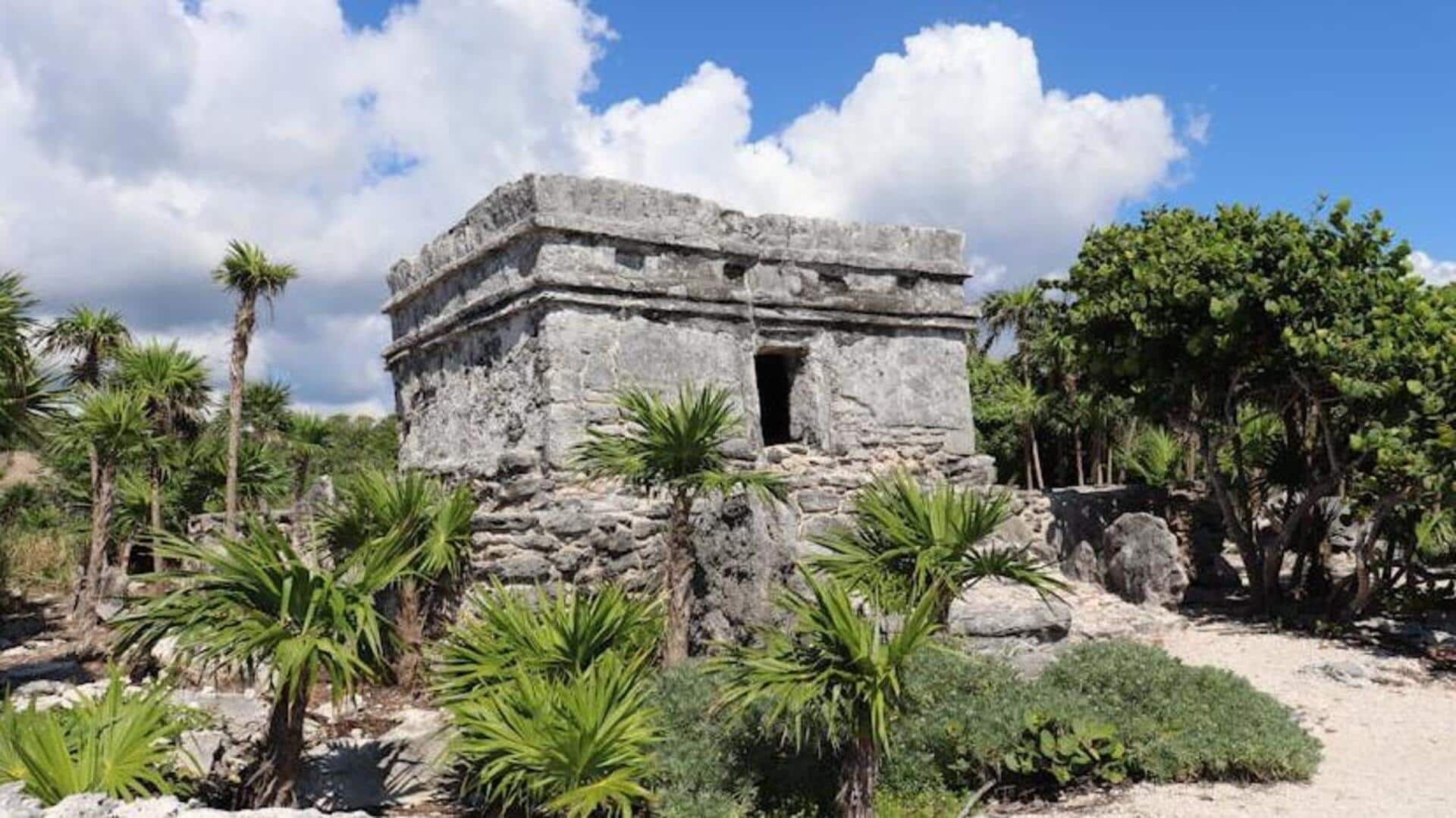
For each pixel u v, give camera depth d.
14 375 10.13
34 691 8.41
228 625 5.46
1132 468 19.44
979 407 27.36
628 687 5.96
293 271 12.10
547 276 10.26
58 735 5.08
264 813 4.80
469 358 11.91
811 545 9.55
